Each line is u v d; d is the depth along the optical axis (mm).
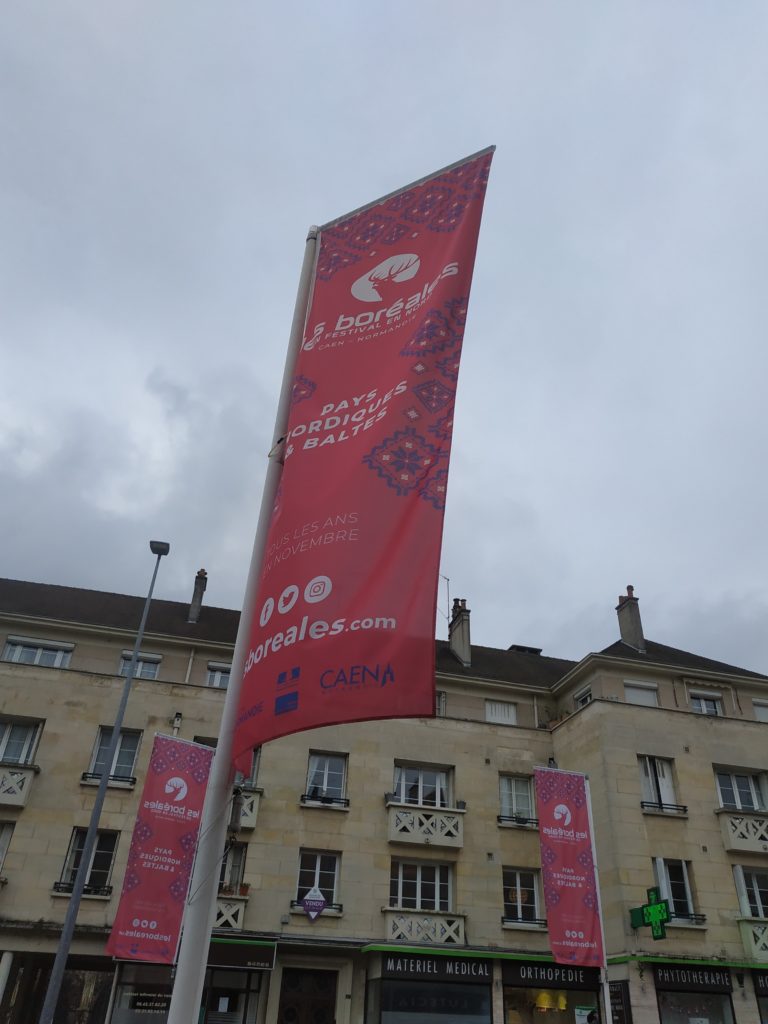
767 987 21109
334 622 6234
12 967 20188
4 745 22219
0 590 27891
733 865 22906
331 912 21594
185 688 23719
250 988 20219
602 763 23453
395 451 7039
